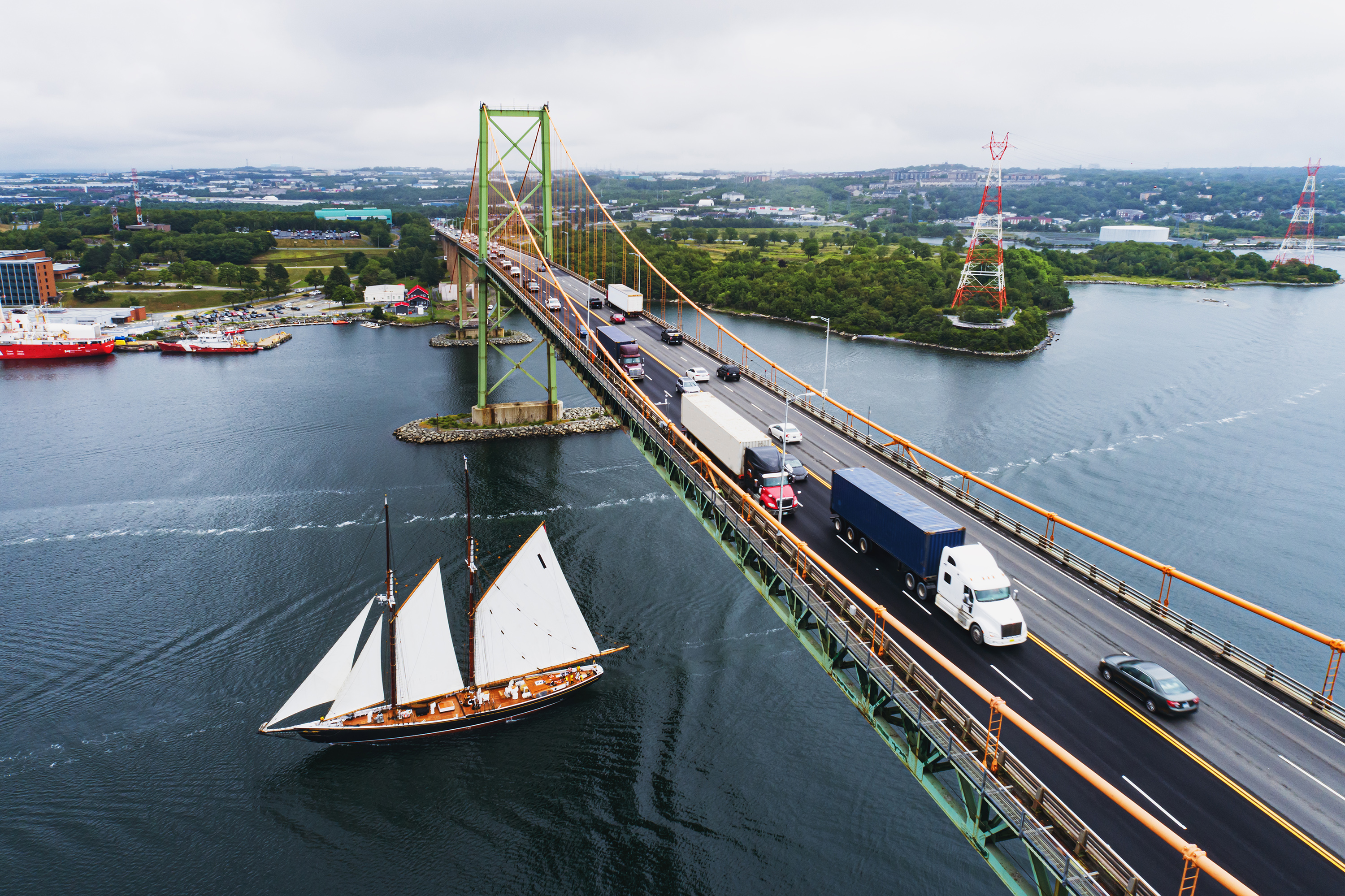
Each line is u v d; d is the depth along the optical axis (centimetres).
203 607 8038
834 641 4847
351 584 8419
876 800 5988
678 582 8512
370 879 5341
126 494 10744
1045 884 3234
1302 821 3344
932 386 15850
